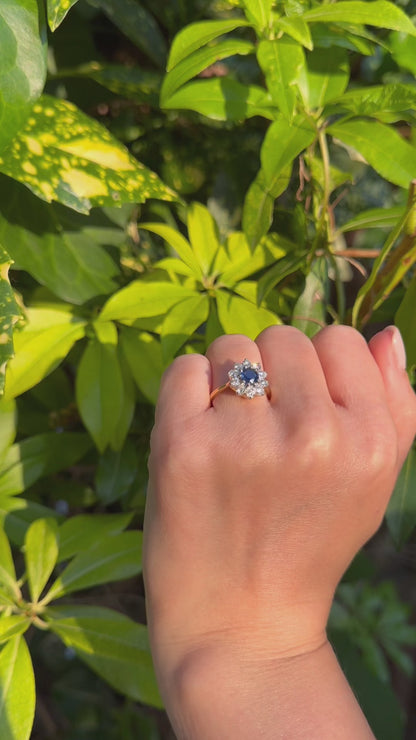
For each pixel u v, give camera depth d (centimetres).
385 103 34
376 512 29
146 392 40
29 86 32
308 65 36
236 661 28
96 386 40
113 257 43
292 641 29
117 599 59
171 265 39
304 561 28
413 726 96
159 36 44
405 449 33
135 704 68
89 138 36
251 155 47
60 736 66
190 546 28
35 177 34
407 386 32
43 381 45
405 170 34
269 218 36
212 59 33
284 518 28
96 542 39
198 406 28
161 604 30
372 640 73
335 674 29
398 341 32
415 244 35
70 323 40
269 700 28
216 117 35
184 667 29
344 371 30
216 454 27
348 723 28
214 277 40
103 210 42
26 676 34
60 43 44
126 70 42
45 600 38
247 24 33
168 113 46
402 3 42
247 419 27
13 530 41
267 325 38
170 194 36
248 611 29
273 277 38
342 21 34
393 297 42
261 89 35
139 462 46
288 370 29
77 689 66
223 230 47
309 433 27
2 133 32
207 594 29
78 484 48
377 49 44
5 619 36
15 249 38
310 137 34
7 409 40
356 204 49
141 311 38
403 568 98
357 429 28
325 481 27
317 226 39
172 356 37
